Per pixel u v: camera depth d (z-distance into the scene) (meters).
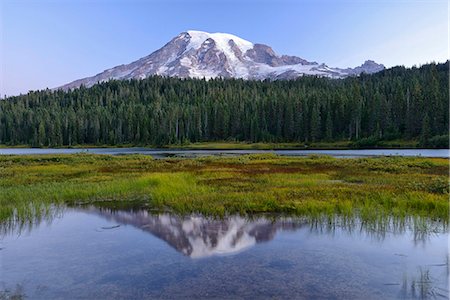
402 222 14.04
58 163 42.38
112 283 8.78
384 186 21.69
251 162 42.56
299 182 24.23
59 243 12.12
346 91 144.00
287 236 12.68
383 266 9.73
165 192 20.47
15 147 131.12
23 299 7.96
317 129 110.12
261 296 7.96
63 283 8.85
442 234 12.55
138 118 136.00
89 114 148.25
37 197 19.78
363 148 93.69
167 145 120.06
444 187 19.64
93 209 17.45
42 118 141.50
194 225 14.37
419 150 77.81
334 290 8.23
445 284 8.54
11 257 10.76
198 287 8.48
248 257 10.59
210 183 24.52
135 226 14.31
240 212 16.31
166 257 10.70
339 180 26.30
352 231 13.09
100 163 42.59
